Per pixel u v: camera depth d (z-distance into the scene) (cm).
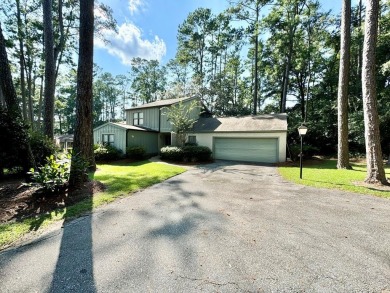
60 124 4359
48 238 308
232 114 2262
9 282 214
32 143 754
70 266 240
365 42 647
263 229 334
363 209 423
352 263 242
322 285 206
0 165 612
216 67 2700
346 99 934
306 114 1958
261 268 234
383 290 199
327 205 451
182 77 3159
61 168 513
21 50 1661
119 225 354
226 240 299
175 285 208
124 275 224
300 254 261
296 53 1830
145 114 1789
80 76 668
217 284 209
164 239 303
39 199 473
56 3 1467
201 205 460
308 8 1770
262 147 1301
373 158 635
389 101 1323
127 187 608
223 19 2142
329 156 1580
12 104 622
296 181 693
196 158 1296
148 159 1426
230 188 616
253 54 2239
